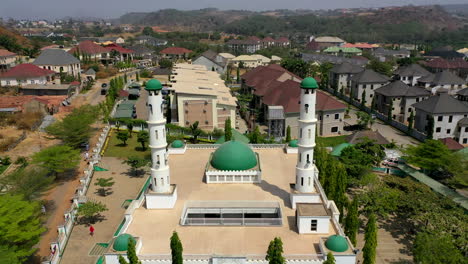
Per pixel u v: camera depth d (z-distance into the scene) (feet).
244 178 168.35
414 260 150.71
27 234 140.15
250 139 263.70
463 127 325.62
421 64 633.20
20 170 197.88
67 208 196.75
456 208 183.52
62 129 268.21
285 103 337.31
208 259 114.93
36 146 278.67
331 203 147.74
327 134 343.87
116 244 118.32
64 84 436.76
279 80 418.10
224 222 138.92
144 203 154.40
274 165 189.67
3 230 137.08
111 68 602.85
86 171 231.91
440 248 144.36
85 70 565.53
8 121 321.11
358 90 449.06
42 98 380.99
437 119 326.65
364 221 191.62
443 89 445.78
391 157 269.23
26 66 447.42
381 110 407.85
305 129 145.18
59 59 497.46
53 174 231.50
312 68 572.10
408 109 386.11
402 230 183.83
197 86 349.61
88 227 181.06
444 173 245.45
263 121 372.58
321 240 122.72
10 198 152.46
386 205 183.73
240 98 431.02
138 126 323.98
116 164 256.11
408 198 186.39
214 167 171.83
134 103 399.03
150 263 115.55
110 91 395.75
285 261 107.65
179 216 142.41
